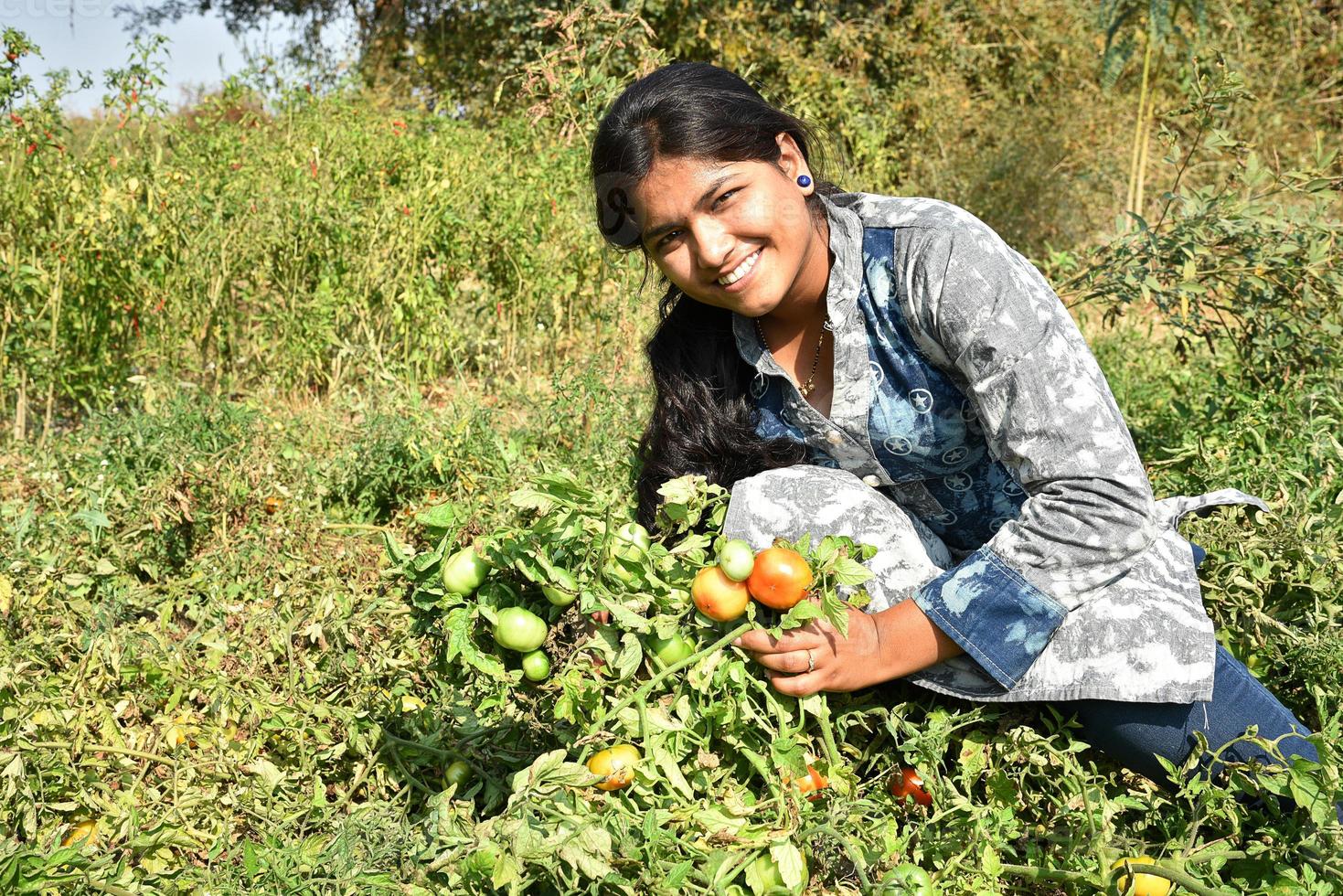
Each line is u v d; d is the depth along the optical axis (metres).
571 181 5.50
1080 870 1.68
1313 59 10.40
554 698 2.02
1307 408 3.28
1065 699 1.86
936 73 9.79
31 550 2.79
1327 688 2.06
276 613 2.52
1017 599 1.82
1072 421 1.78
